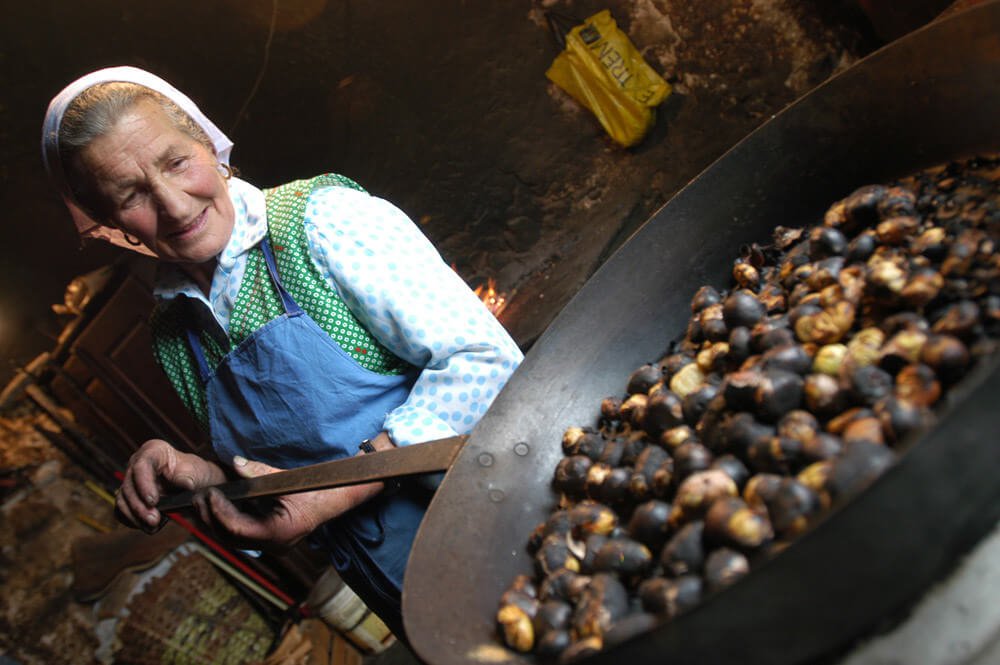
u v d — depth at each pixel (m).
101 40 4.14
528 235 4.54
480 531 1.07
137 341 3.99
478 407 1.37
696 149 4.17
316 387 1.42
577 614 0.85
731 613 0.65
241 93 4.42
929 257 0.94
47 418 4.08
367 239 1.37
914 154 1.18
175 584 3.96
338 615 3.38
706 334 1.11
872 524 0.62
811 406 0.87
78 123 1.28
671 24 4.05
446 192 4.62
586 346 1.26
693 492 0.84
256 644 4.04
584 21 4.18
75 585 3.81
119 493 1.60
